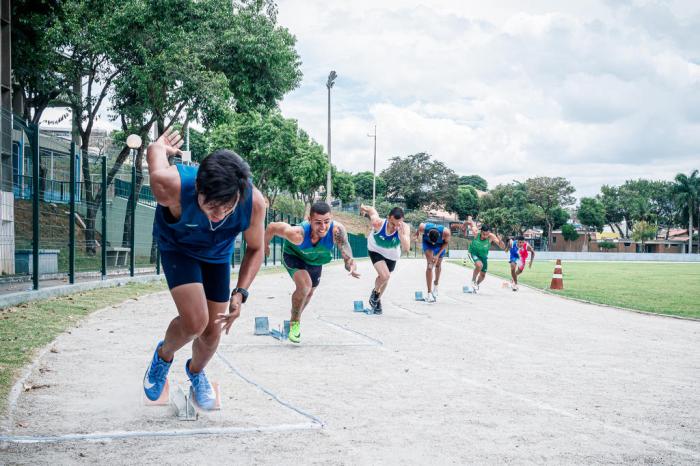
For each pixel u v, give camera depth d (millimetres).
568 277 28219
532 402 4691
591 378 5668
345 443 3570
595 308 13078
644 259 85438
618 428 4031
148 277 15766
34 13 20344
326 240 7219
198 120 24344
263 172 44000
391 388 5062
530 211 104625
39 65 22031
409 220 96875
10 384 4633
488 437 3766
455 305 12758
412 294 15445
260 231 3629
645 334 9008
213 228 3416
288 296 13664
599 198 121062
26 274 11500
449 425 4008
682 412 4484
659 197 120062
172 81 22781
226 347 6926
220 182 2895
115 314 9367
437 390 5027
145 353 6223
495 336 8336
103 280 12984
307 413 4195
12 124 10602
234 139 41125
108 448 3375
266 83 29031
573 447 3604
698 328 9961
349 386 5094
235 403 4434
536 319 10547
